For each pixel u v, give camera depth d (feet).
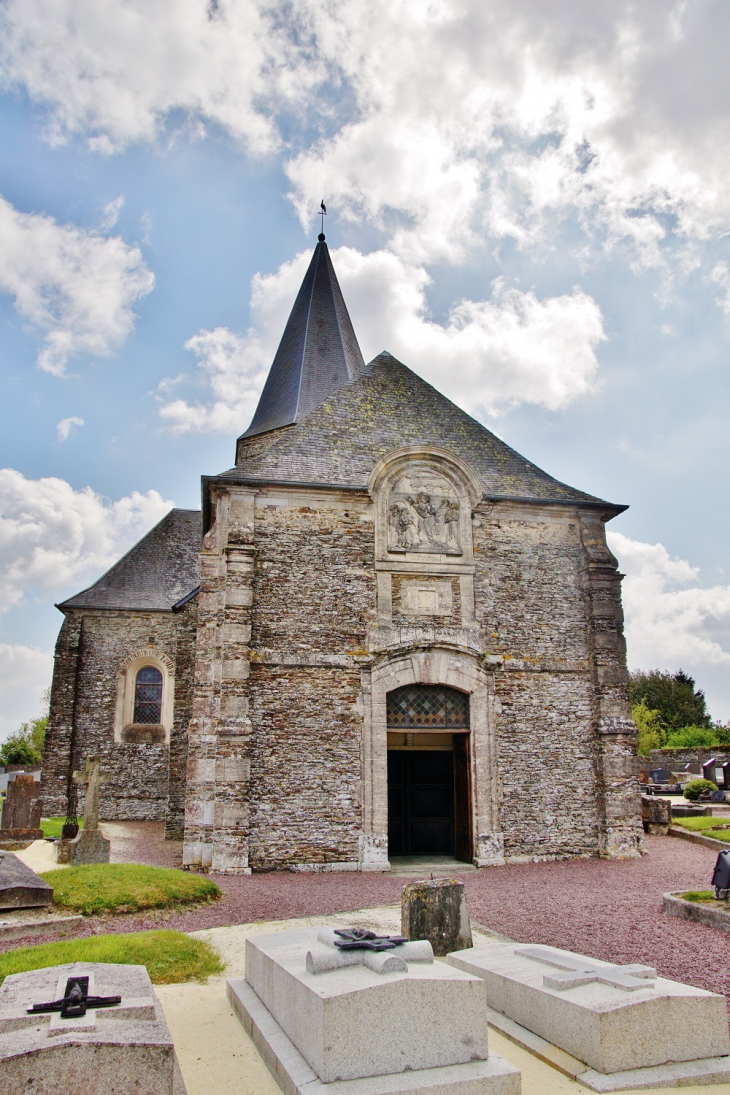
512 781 46.75
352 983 14.49
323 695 45.34
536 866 44.27
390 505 49.49
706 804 72.08
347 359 80.74
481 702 47.39
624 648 49.65
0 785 125.90
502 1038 17.19
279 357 83.87
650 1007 15.43
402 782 51.85
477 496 50.29
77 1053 11.91
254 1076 15.16
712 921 27.99
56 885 32.50
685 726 179.93
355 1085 13.37
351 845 43.50
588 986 16.96
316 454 50.83
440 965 15.92
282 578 46.80
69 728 74.74
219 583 48.57
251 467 48.85
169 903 31.78
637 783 47.65
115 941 24.71
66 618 77.77
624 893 35.04
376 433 53.62
